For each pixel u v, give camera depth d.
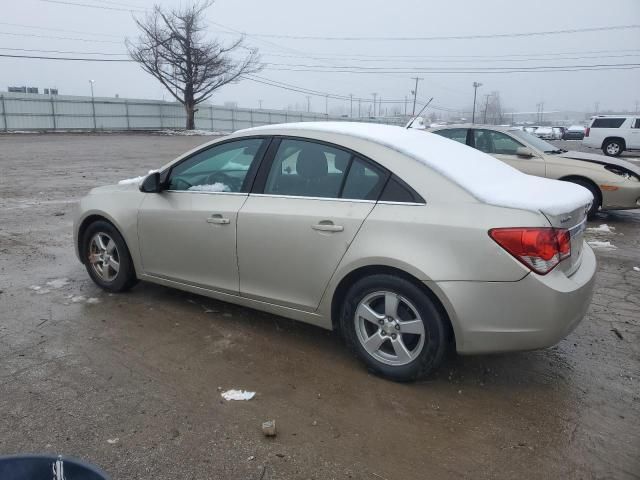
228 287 4.22
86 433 2.93
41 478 1.63
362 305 3.57
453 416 3.19
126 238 4.78
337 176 3.71
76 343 4.01
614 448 2.91
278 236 3.82
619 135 26.48
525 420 3.16
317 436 2.97
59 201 10.35
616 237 8.00
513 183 3.68
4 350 3.87
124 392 3.35
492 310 3.17
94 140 33.72
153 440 2.89
